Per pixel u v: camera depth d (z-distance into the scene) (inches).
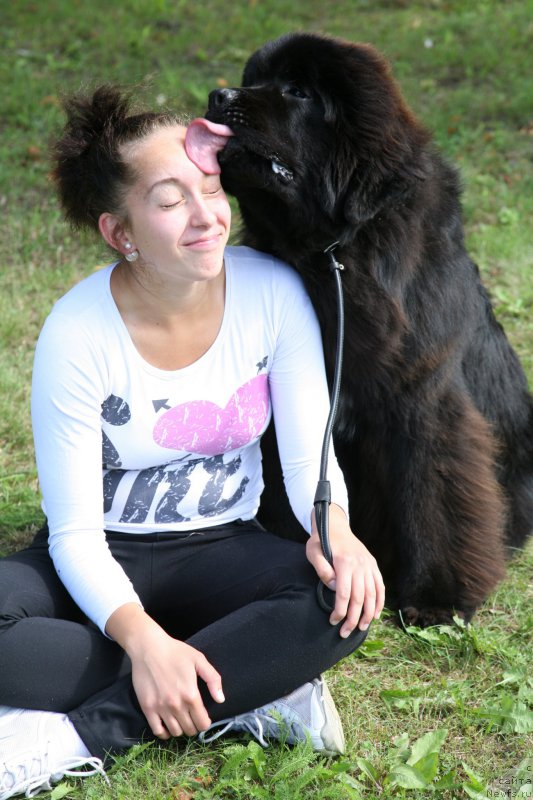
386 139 107.3
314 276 109.0
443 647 112.3
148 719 85.1
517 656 108.7
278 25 355.9
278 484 121.6
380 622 118.7
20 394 167.0
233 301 98.0
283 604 89.2
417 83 315.3
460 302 116.7
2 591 91.4
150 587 98.3
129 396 94.4
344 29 357.7
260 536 100.8
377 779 89.3
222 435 98.0
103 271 97.7
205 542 99.6
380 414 115.4
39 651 87.1
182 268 90.2
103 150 90.0
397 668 108.3
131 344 93.7
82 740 87.6
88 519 93.0
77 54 322.3
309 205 108.4
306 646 89.0
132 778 87.4
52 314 95.5
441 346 112.5
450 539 119.1
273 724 92.3
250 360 98.7
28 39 333.7
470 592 120.3
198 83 300.8
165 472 98.8
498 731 97.0
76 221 98.3
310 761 90.7
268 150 104.1
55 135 102.3
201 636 89.6
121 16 359.3
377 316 107.9
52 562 98.3
